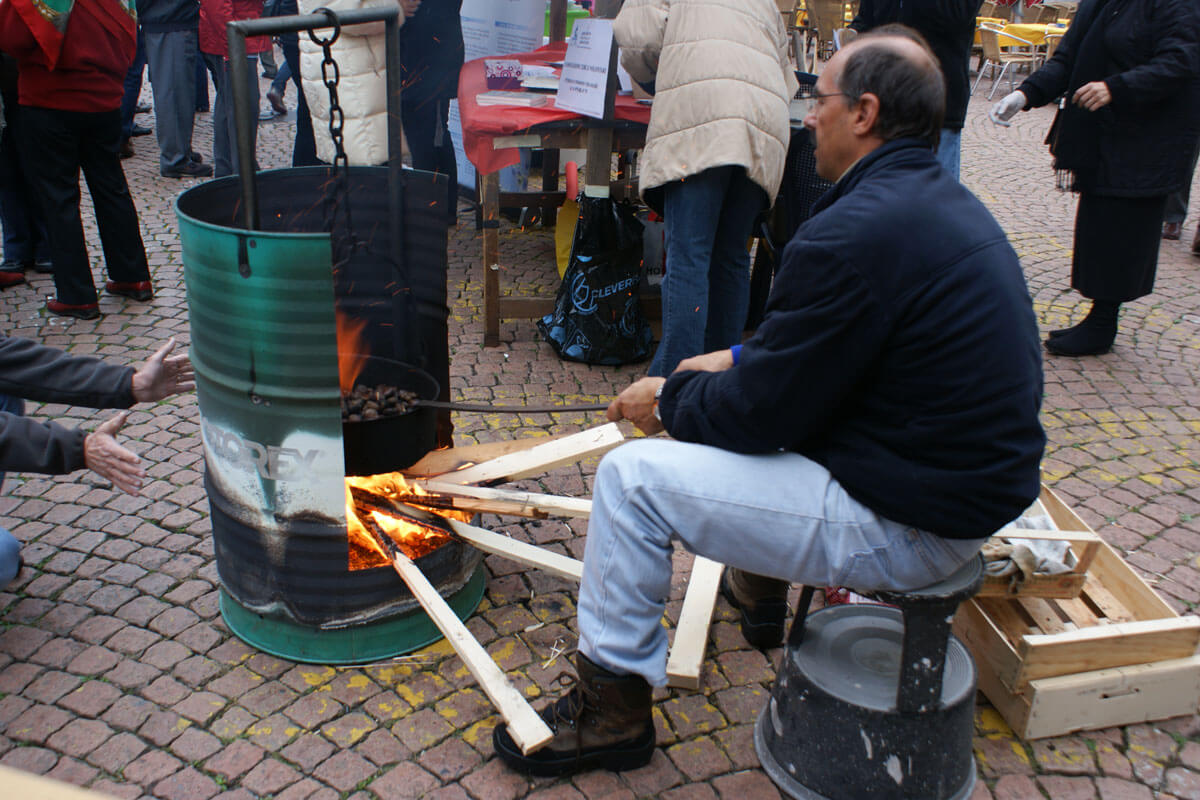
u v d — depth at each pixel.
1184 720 2.45
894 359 1.76
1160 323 5.29
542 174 6.92
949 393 1.74
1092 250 4.55
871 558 1.87
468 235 6.34
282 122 9.37
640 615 2.05
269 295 2.05
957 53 4.18
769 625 2.64
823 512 1.88
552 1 6.24
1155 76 4.04
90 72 4.47
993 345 1.71
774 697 2.24
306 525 2.34
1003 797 2.20
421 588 2.42
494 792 2.17
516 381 4.33
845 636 2.25
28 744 2.27
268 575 2.46
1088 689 2.33
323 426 2.20
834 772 2.07
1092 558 2.53
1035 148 9.70
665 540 2.00
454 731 2.35
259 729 2.33
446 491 2.65
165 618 2.73
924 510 1.78
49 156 4.51
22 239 5.36
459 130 6.77
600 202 4.32
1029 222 7.14
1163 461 3.78
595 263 4.38
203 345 2.24
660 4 3.67
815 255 1.73
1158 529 3.30
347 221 2.29
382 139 4.01
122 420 2.34
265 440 2.25
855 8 11.34
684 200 3.77
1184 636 2.39
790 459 1.95
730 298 4.13
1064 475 3.65
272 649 2.58
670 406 2.04
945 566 1.88
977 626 2.47
